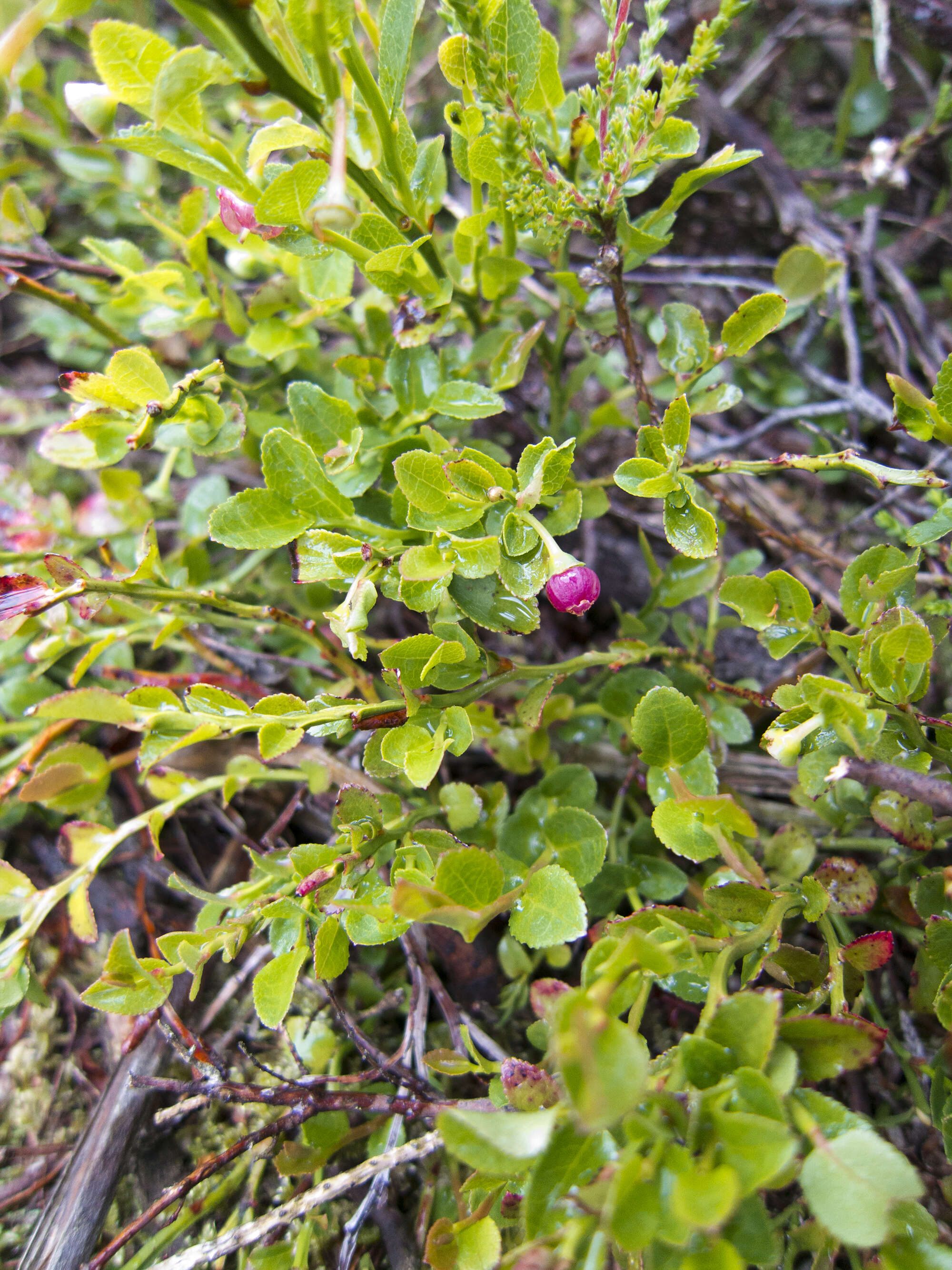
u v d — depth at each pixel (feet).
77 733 0.49
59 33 0.53
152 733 0.35
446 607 0.35
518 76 0.33
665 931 0.30
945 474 0.55
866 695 0.30
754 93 0.70
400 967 0.47
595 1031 0.21
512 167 0.34
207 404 0.39
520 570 0.33
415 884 0.27
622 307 0.38
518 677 0.36
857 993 0.34
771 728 0.32
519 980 0.44
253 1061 0.37
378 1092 0.42
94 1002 0.33
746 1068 0.24
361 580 0.32
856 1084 0.42
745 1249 0.24
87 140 0.66
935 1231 0.26
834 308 0.61
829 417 0.61
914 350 0.61
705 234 0.68
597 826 0.37
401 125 0.35
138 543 0.50
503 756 0.44
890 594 0.35
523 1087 0.27
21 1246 0.41
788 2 0.66
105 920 0.49
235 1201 0.42
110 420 0.37
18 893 0.39
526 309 0.49
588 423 0.58
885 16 0.55
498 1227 0.31
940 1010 0.31
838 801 0.40
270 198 0.32
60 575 0.35
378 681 0.49
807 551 0.49
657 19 0.32
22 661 0.52
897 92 0.69
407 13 0.33
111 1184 0.40
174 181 0.69
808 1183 0.22
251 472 0.62
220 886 0.50
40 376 0.66
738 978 0.42
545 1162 0.23
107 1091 0.42
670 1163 0.23
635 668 0.45
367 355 0.50
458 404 0.39
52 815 0.52
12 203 0.49
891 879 0.41
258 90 0.31
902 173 0.57
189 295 0.47
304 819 0.51
